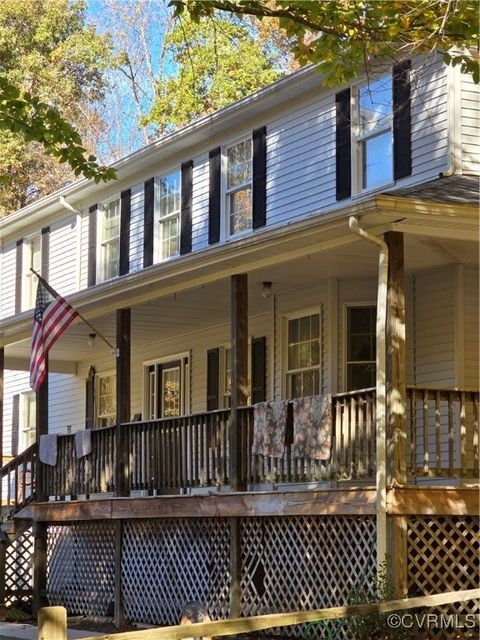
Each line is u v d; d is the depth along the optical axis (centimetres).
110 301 1684
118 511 1611
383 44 1348
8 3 4041
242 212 1948
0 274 2789
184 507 1486
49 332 1703
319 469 1299
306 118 1797
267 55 3062
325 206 1738
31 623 1680
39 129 1317
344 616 813
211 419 1482
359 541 1250
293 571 1339
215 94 3005
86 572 1723
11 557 1867
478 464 1251
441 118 1538
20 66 4028
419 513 1195
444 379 1475
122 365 1666
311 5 1137
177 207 2128
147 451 1598
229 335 1906
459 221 1209
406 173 1581
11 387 2636
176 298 1650
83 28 4172
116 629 1548
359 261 1455
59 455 1795
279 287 1658
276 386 1723
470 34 1166
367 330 1598
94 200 2402
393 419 1188
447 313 1480
